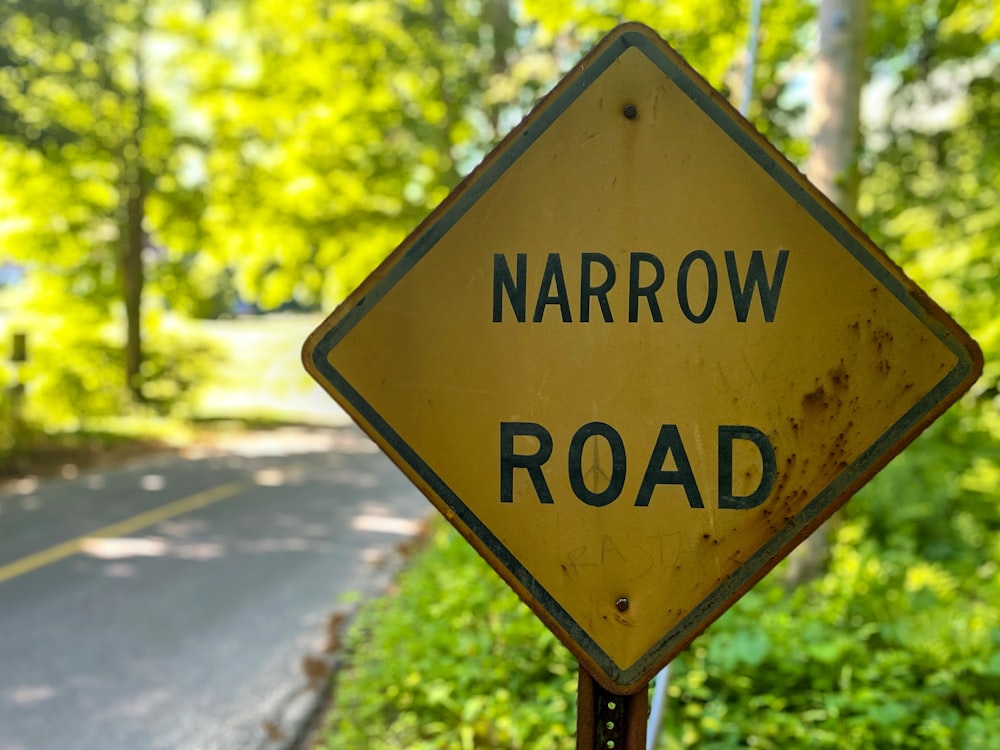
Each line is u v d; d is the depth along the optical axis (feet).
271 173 56.70
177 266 60.64
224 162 56.75
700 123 4.70
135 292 56.08
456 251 4.76
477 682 12.14
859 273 4.60
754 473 4.63
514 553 4.70
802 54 22.25
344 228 55.77
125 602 18.02
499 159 4.76
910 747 10.41
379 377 4.77
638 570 4.65
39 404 50.06
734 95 21.57
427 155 52.26
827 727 10.65
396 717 12.25
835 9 15.26
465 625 14.10
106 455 41.83
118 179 54.90
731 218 4.67
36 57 44.14
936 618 13.00
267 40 52.08
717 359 4.66
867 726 10.59
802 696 11.40
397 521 27.09
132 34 51.85
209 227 58.54
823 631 12.82
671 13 22.29
